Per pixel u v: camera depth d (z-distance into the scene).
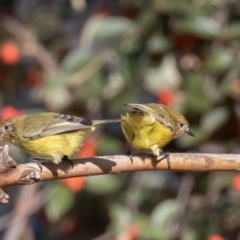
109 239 11.83
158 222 11.47
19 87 13.13
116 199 12.27
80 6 13.17
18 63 12.98
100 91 11.88
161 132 9.52
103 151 11.65
